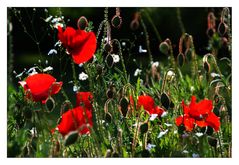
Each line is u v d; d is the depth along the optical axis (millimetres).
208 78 4289
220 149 3492
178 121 3377
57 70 8625
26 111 3338
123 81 3809
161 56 9953
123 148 3297
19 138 3260
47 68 3725
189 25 10836
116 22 3674
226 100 4363
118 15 3691
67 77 8141
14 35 10156
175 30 10836
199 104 3322
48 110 3271
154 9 10586
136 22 4719
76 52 3189
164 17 10781
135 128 3410
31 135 3385
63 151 3338
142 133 3188
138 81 3723
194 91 4320
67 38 3166
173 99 3979
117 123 3531
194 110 3318
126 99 3318
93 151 3447
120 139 3328
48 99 3260
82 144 3477
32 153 3258
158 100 3799
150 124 3658
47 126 3480
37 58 10367
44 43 10273
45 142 3396
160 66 4777
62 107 3359
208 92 4254
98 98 3889
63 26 3855
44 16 7488
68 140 2748
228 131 3814
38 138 3369
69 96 5945
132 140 3471
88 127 2867
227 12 4703
